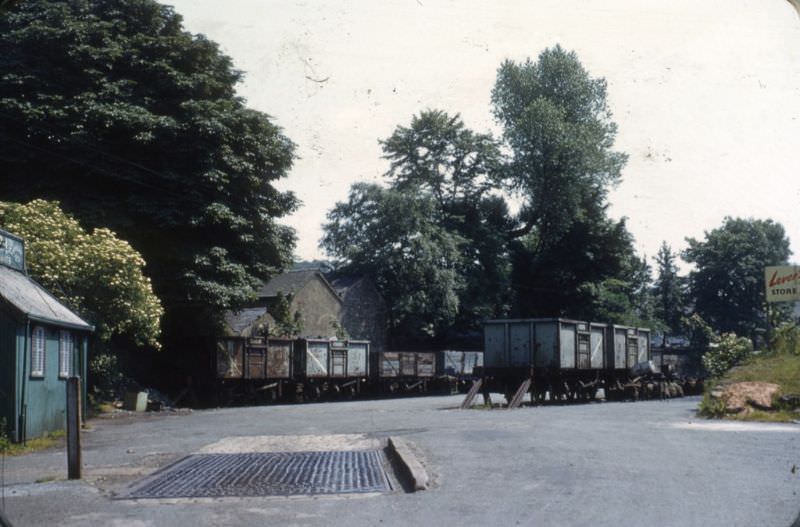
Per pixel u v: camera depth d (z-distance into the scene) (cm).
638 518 573
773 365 1731
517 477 778
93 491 755
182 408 2642
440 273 4597
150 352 2938
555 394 2520
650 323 4712
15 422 1315
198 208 2789
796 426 1330
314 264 6219
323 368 3375
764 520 562
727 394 1617
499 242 4853
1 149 2597
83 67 2703
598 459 898
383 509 630
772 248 3058
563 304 5156
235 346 2916
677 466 836
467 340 5000
